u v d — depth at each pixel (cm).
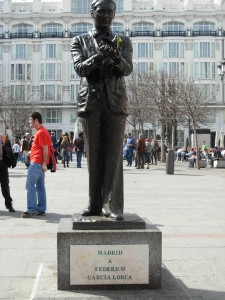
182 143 7200
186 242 717
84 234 427
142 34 7588
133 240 430
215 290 489
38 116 962
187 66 7625
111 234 429
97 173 476
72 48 480
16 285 506
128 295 414
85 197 1303
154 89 4594
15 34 7675
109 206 462
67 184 1695
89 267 427
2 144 1015
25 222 888
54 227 836
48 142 965
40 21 7681
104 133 470
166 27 7650
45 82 7669
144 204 1162
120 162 475
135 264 430
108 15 468
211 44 7575
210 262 602
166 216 969
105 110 464
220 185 1716
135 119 5281
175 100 3841
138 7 7700
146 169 2670
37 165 955
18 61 7638
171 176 2162
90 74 464
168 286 439
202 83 7550
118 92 466
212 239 740
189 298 414
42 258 615
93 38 475
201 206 1134
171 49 7594
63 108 7662
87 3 7675
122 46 470
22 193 1403
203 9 7594
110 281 429
